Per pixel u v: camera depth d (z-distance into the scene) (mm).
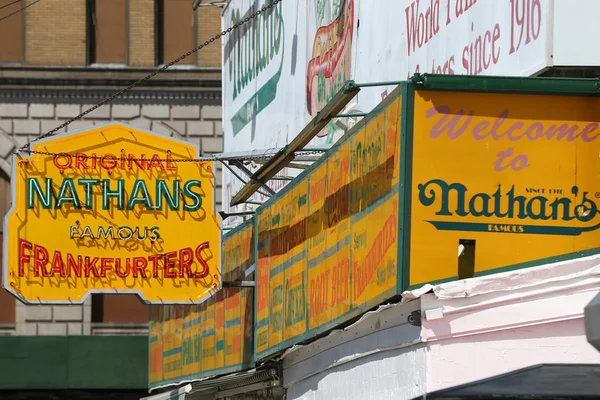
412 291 13070
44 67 54906
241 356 24594
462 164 13969
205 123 55812
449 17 18281
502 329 12734
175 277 24469
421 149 13930
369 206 15406
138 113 55594
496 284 12742
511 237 13938
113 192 24484
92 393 50625
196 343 29141
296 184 20312
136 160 24578
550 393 11219
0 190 55062
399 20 20797
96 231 24344
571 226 13984
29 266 24016
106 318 54094
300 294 19812
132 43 55875
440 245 13844
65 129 55188
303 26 28016
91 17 56031
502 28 16312
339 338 17734
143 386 49531
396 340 14195
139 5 56094
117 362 49594
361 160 15891
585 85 14039
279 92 30516
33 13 55594
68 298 24047
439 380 12734
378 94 21812
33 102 55188
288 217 20938
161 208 24578
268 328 22328
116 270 24328
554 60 14680
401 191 13875
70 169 24359
